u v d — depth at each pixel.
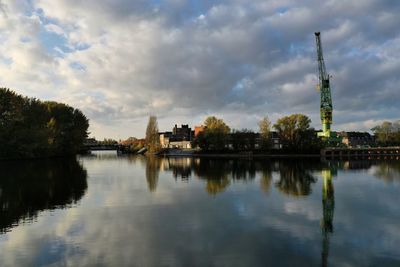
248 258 19.56
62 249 21.19
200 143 156.12
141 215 30.02
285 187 47.66
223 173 68.56
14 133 95.75
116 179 57.06
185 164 97.25
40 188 45.59
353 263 18.88
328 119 161.00
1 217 29.27
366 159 130.38
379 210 32.12
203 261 19.16
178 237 23.50
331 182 53.72
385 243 22.20
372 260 19.31
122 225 26.62
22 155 100.25
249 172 70.94
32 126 104.19
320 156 144.88
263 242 22.39
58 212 31.20
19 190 43.88
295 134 147.88
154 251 20.75
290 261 19.16
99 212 31.17
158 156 161.38
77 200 37.09
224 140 154.00
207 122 158.62
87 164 96.75
